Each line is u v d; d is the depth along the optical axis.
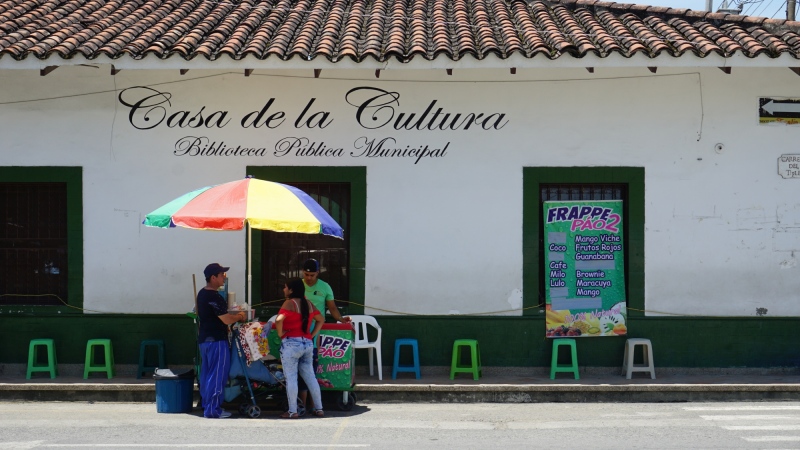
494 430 9.45
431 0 14.69
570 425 9.73
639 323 12.77
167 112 12.88
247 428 9.53
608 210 12.94
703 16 13.20
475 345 12.45
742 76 12.74
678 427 9.55
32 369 12.48
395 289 12.82
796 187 12.78
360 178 12.83
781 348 12.74
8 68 11.71
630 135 12.78
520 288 12.78
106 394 11.42
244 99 12.87
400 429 9.51
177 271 12.87
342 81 12.84
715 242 12.78
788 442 8.72
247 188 10.56
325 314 11.97
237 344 10.45
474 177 12.83
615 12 13.81
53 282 13.04
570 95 12.78
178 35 12.57
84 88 12.88
